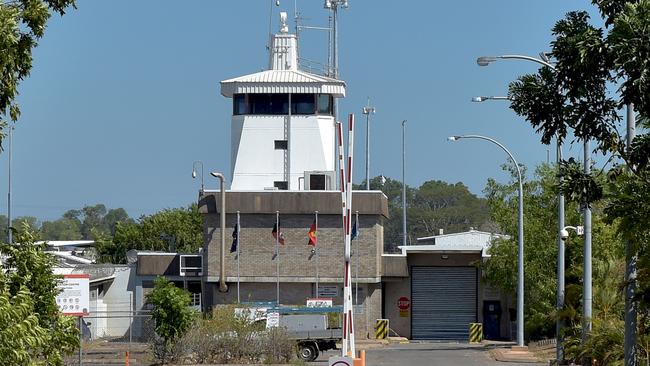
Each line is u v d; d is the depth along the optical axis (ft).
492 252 436.35
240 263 445.78
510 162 433.07
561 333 264.52
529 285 418.51
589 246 228.22
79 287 275.80
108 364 311.68
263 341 317.42
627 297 143.02
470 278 485.15
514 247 419.95
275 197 445.37
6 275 108.37
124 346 390.21
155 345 315.78
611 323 228.02
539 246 415.03
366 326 451.94
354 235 442.09
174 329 313.32
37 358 112.78
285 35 520.01
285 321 333.83
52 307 115.65
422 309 485.97
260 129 491.72
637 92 97.91
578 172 116.06
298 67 524.11
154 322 329.31
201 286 453.99
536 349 361.71
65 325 116.26
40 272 115.96
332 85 488.85
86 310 276.00
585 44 102.37
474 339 445.78
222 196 437.58
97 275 497.46
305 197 444.96
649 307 138.62
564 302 272.72
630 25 97.14
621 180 114.32
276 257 445.37
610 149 110.83
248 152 492.13
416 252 478.59
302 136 490.08
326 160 490.08
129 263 535.19
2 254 115.96
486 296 482.69
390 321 485.97
